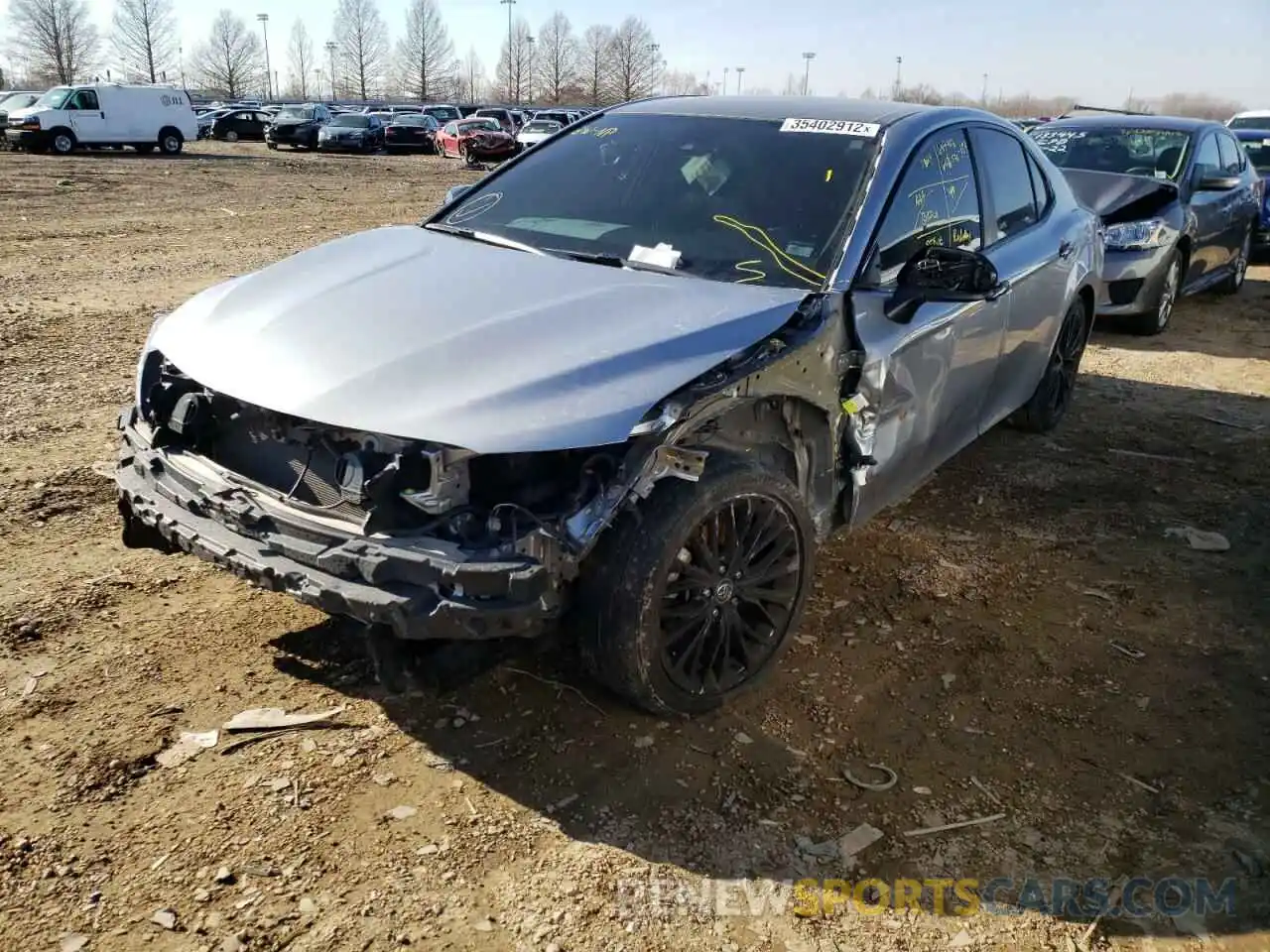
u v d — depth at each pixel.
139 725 3.06
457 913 2.47
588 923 2.47
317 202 18.06
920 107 4.35
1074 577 4.36
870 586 4.17
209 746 2.99
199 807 2.75
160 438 3.26
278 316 3.21
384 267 3.58
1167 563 4.53
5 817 2.67
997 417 4.95
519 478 2.75
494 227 4.08
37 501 4.50
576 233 3.87
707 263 3.59
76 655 3.39
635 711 3.26
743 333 3.08
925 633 3.85
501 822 2.77
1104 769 3.14
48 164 24.47
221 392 2.94
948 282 3.49
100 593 3.78
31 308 8.35
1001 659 3.70
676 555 2.93
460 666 3.19
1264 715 3.44
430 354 2.89
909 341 3.72
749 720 3.27
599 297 3.21
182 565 4.02
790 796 2.94
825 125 4.04
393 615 2.62
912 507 4.99
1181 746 3.27
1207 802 3.01
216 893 2.48
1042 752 3.20
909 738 3.23
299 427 2.87
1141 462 5.77
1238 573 4.46
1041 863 2.76
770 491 3.16
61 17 87.81
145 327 7.92
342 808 2.78
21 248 11.55
